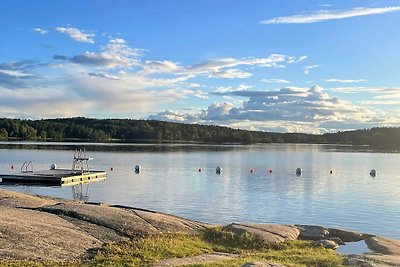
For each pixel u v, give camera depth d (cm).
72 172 5778
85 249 1650
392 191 4975
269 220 3216
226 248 1917
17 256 1463
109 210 2234
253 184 5394
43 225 1819
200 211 3497
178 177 6062
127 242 1777
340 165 9081
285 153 14362
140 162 8700
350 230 2711
